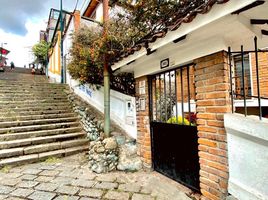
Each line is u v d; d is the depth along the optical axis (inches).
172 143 148.4
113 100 231.8
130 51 144.3
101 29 250.4
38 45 940.0
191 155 131.2
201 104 116.6
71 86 394.3
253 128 83.4
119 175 157.6
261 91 213.6
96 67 227.0
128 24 191.3
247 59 220.1
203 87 115.3
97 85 265.4
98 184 140.6
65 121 268.8
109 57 184.4
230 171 98.1
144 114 176.2
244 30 94.5
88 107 280.5
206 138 113.3
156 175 157.2
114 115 228.2
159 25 138.0
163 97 167.6
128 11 185.9
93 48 197.3
